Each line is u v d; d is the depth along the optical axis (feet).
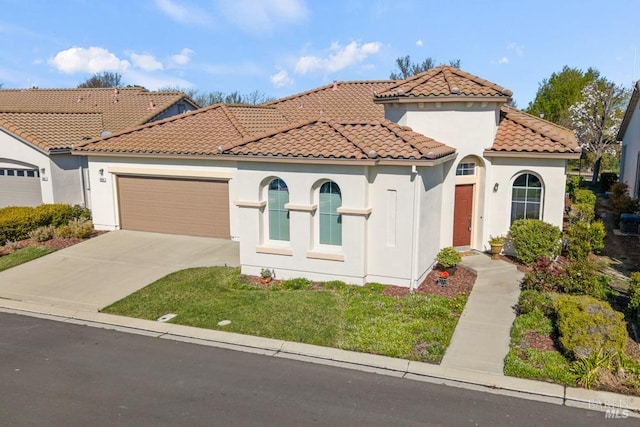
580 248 52.34
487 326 37.29
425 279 47.60
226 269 51.65
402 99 51.75
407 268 45.09
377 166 44.62
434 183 48.93
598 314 32.68
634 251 60.13
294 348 34.32
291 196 47.09
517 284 45.98
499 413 26.76
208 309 41.14
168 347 35.01
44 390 29.22
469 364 31.86
